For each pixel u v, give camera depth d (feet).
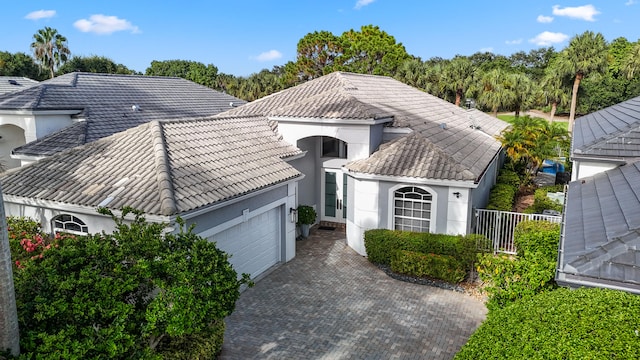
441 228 54.65
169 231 37.22
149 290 28.60
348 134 62.18
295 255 60.13
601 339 19.70
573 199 37.88
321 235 68.69
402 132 65.41
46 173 46.09
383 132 66.39
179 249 29.71
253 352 37.86
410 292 49.34
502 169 97.96
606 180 40.14
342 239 66.74
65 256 26.35
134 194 39.91
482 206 68.39
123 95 86.02
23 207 45.50
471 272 50.60
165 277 28.27
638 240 24.25
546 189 85.05
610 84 212.64
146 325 26.12
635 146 41.98
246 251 50.52
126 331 25.14
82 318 24.17
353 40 236.63
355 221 60.39
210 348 33.99
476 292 48.85
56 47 204.54
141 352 25.59
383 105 74.59
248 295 48.49
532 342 20.47
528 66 341.41
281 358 37.06
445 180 52.65
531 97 163.73
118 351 23.97
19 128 75.97
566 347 19.51
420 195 55.67
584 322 20.86
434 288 50.31
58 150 59.06
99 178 43.73
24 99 67.62
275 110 68.90
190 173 44.32
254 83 200.54
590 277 23.32
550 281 32.86
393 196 56.54
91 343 22.98
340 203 72.33
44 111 65.31
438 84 177.68
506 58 340.80
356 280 52.44
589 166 44.37
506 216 57.62
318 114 63.87
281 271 55.01
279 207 56.34
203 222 41.83
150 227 29.96
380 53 224.53
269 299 47.62
